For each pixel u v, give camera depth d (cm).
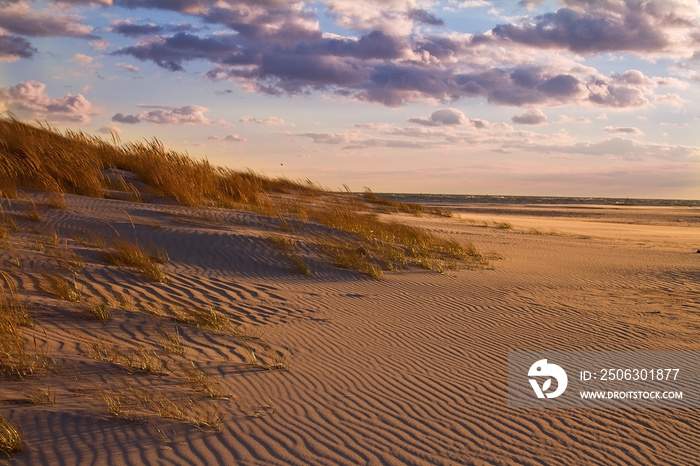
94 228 1266
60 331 695
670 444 499
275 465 440
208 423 500
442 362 694
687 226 3416
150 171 1888
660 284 1256
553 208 5094
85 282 909
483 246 1811
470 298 1049
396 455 464
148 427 486
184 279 1010
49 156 1659
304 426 509
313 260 1259
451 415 544
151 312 808
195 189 1811
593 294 1128
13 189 1414
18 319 692
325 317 870
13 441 434
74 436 462
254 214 1655
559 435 510
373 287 1102
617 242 2200
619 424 537
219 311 855
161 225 1362
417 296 1048
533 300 1050
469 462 457
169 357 652
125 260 1053
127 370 602
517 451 479
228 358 670
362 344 753
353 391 593
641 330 853
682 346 776
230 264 1173
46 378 562
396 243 1608
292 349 718
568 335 823
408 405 563
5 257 956
